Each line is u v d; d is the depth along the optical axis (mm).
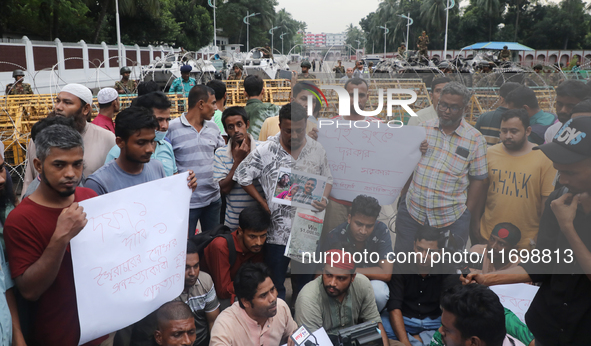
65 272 2035
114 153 2900
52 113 3090
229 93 9500
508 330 2256
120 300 2010
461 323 1839
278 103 8422
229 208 3357
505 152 1560
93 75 22922
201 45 49219
